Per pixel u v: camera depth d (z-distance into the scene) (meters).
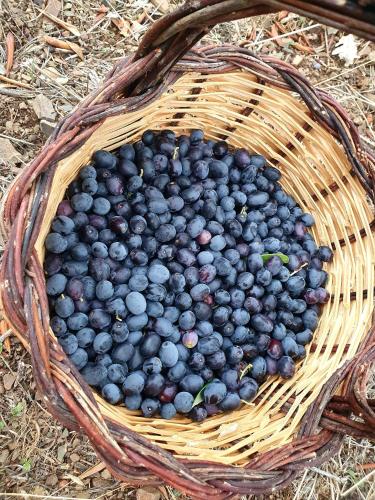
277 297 0.34
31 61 0.44
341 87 0.50
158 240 0.32
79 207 0.31
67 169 0.29
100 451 0.24
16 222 0.24
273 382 0.33
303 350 0.33
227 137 0.37
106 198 0.32
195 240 0.33
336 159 0.35
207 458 0.26
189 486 0.24
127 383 0.29
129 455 0.24
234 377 0.31
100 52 0.46
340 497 0.39
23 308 0.24
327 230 0.37
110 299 0.30
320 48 0.51
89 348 0.30
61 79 0.44
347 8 0.19
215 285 0.33
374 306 0.33
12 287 0.24
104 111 0.27
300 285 0.34
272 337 0.33
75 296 0.29
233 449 0.28
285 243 0.35
